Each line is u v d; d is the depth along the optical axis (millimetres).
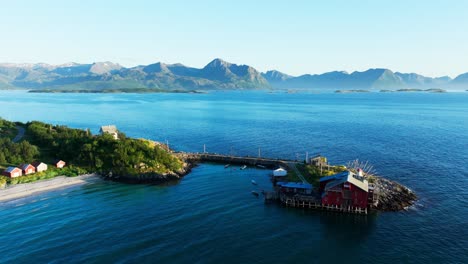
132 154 113875
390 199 84375
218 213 79250
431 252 61781
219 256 60344
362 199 78750
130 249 62156
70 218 75688
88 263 57625
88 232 68750
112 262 57938
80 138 125375
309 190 88500
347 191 79812
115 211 79938
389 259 59781
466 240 65750
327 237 67875
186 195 91812
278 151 144125
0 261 58125
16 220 74438
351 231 70500
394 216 77062
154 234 68062
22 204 83875
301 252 62156
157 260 58688
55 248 62438
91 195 91312
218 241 65688
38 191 93500
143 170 107625
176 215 77750
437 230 69875
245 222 74562
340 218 77188
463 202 83750
